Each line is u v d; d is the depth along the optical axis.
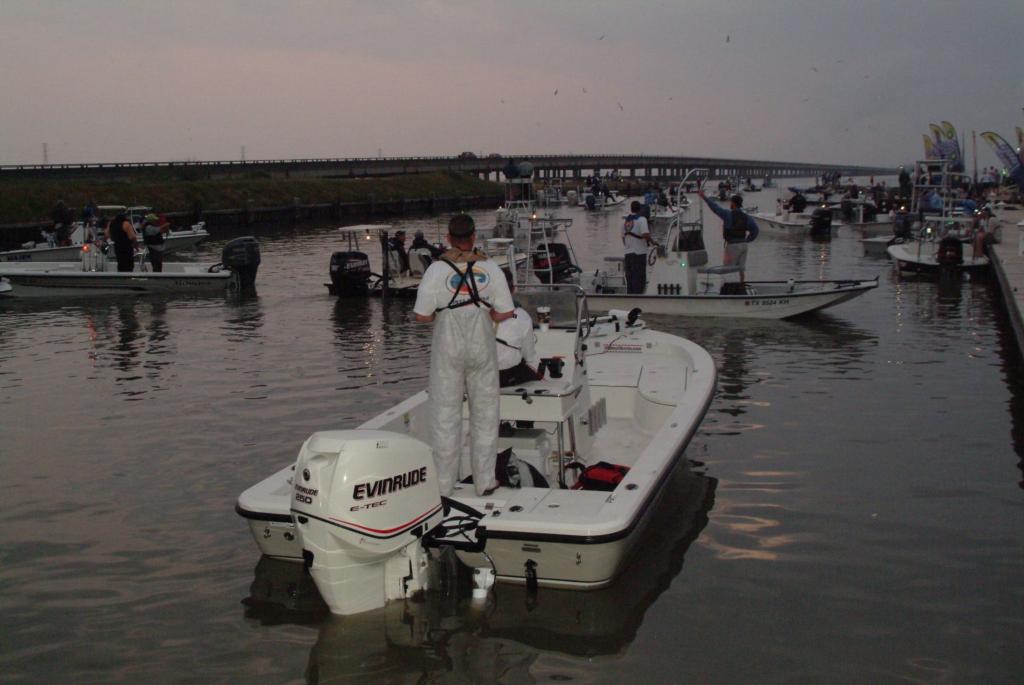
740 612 5.11
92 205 31.42
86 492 7.27
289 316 17.16
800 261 26.75
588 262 27.72
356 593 4.80
